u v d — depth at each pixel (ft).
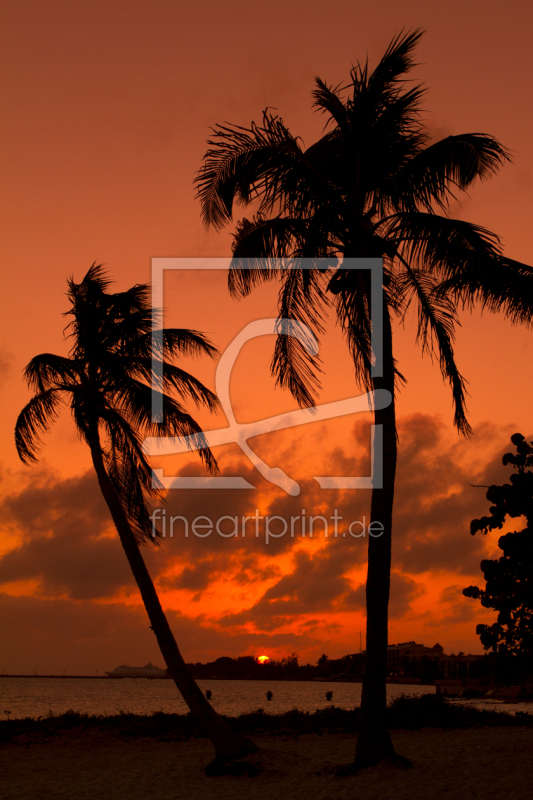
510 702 157.89
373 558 42.27
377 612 41.73
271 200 46.06
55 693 408.67
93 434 55.21
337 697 314.96
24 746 58.80
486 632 37.06
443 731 63.05
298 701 263.49
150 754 54.08
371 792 35.58
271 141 44.62
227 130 44.60
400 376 46.88
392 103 46.19
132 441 55.83
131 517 55.88
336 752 50.26
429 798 33.78
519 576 36.47
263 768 44.45
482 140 43.29
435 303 47.09
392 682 499.51
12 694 376.68
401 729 64.34
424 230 44.04
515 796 33.09
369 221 46.34
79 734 64.18
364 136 46.75
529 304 41.39
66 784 43.42
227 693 423.64
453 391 47.21
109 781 43.96
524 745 49.47
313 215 46.37
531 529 36.35
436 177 45.32
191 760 50.34
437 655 587.27
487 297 43.04
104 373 57.82
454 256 43.09
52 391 56.49
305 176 44.80
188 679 48.80
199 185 45.80
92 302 57.16
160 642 49.70
